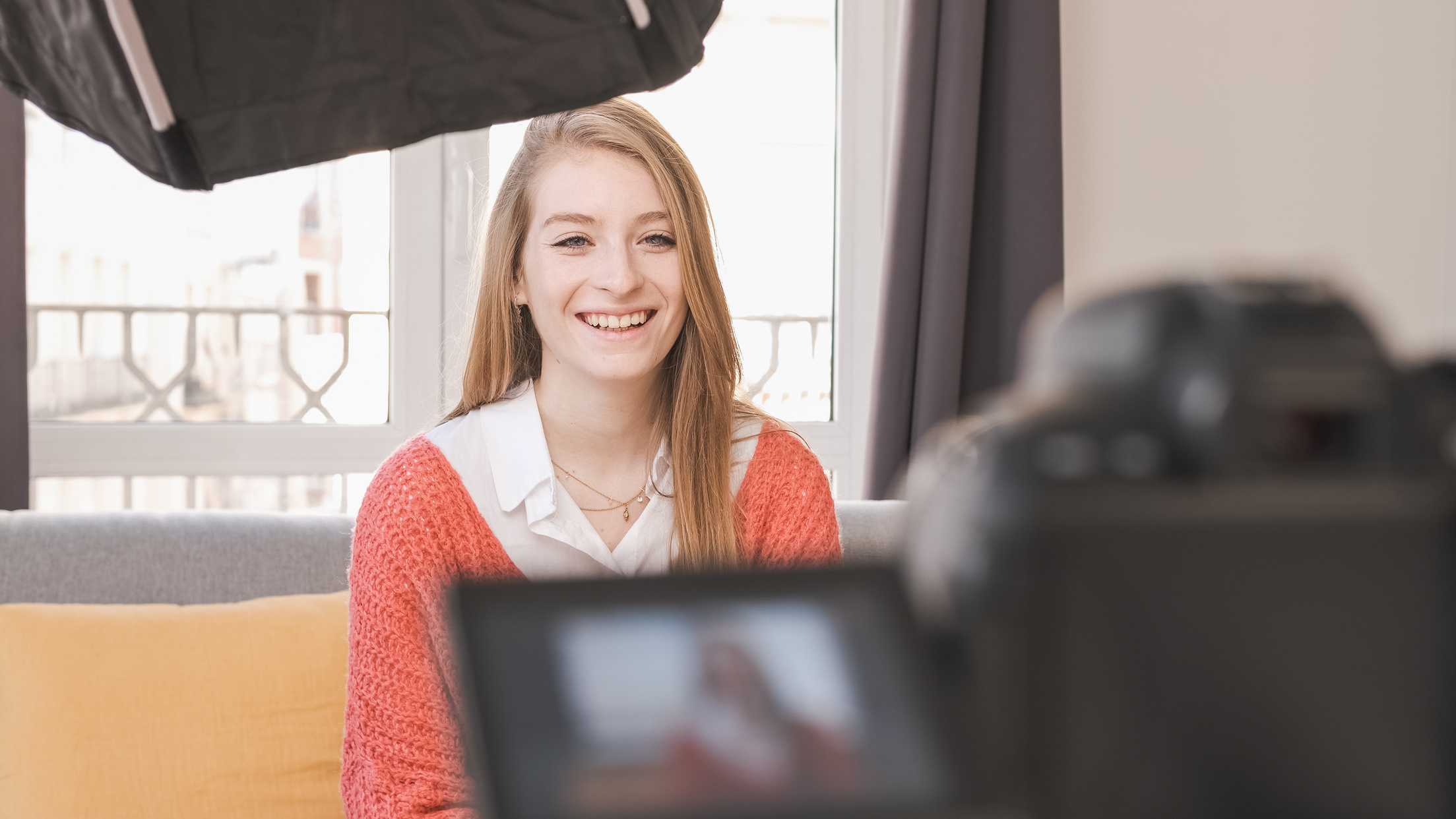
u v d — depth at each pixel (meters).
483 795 0.24
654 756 0.24
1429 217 2.61
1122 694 0.23
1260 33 2.52
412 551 1.14
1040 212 2.23
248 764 1.37
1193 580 0.23
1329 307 0.24
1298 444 0.24
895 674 0.24
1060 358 0.26
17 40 0.59
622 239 1.17
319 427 2.32
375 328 2.37
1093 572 0.23
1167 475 0.23
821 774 0.24
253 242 2.31
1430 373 0.24
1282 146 2.54
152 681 1.37
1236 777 0.22
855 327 2.60
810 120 2.59
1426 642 0.23
